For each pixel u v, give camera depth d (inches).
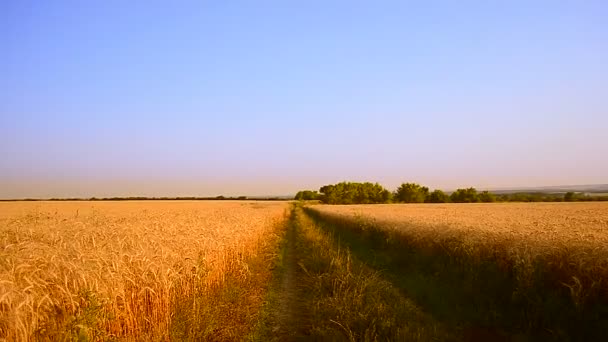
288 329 370.9
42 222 781.9
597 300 360.2
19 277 233.9
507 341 345.1
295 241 1072.8
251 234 719.1
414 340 310.5
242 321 365.4
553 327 346.9
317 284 496.7
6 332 194.5
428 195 4992.6
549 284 409.7
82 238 417.1
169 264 349.1
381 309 372.5
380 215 1406.3
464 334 358.0
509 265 475.2
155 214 1336.1
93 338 234.8
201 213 1327.5
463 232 659.4
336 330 332.5
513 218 1173.7
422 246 701.9
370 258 773.9
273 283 548.7
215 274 446.6
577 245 449.7
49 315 224.1
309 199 6624.0
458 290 483.8
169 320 312.3
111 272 277.3
